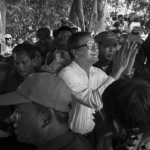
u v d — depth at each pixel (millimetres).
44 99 1606
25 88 1646
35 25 11711
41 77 1661
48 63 5043
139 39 5223
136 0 13117
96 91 2426
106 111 1449
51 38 6301
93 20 6602
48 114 1613
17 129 1673
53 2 11492
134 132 1388
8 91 2871
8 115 2334
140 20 12773
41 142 1638
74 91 2596
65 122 1667
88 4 9617
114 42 3557
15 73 2977
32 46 3107
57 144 1629
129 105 1373
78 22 6527
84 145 1704
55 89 1632
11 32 11547
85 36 2887
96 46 2926
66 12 11742
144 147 1403
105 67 3637
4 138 2299
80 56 2896
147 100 1374
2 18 7520
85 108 2791
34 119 1617
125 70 2422
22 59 2961
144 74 2729
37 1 11484
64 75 2770
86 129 2824
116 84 1441
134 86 1410
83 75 2877
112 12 14203
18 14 11422
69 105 1710
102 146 1471
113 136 1443
